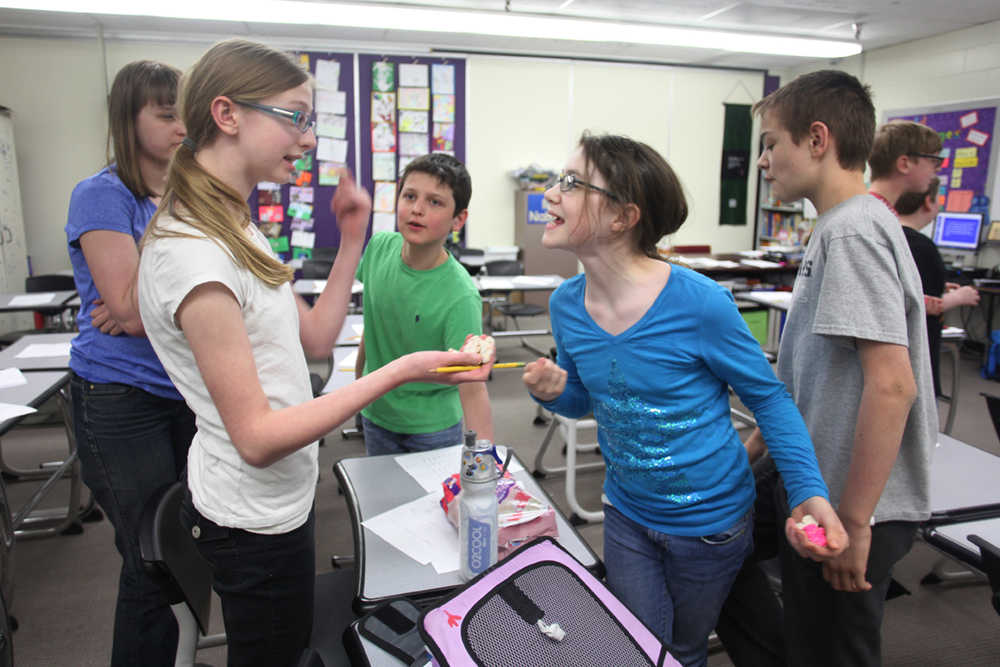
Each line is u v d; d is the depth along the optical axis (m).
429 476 1.41
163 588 1.03
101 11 4.20
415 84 6.46
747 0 4.89
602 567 1.10
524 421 4.00
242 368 0.80
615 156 1.01
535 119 6.89
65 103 5.73
